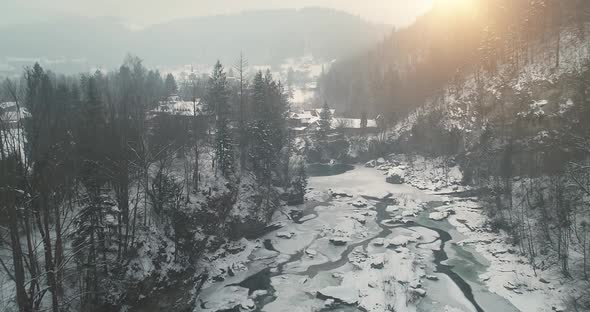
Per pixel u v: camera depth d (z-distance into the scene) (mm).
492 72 131500
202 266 59750
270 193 86375
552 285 55219
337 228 78250
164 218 58156
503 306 52094
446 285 57344
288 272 61812
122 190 49000
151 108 89938
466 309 51125
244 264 64188
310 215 87312
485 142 111062
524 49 127500
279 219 82438
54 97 65250
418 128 140750
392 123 160625
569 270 56969
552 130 90812
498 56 135625
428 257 66875
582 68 98625
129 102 76750
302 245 71625
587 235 62812
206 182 70812
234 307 51750
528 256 64125
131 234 50969
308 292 55656
